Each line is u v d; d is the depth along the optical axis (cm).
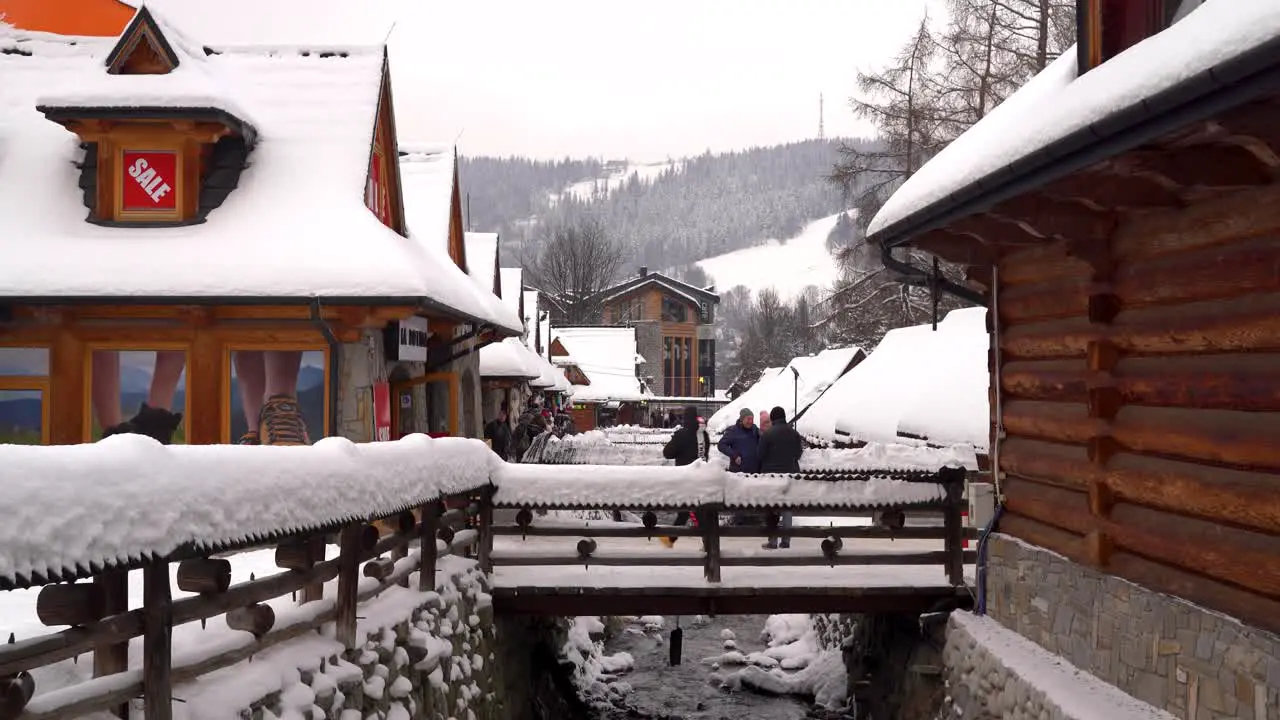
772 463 1148
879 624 1077
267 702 453
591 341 6216
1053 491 736
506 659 959
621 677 1360
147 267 1062
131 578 721
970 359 1408
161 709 376
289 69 1316
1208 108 405
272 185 1179
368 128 1246
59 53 1328
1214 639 519
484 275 2231
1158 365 587
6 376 1089
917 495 911
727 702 1245
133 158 1148
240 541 399
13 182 1166
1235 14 393
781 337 7788
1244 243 502
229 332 1095
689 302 8275
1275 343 476
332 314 1085
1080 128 476
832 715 1173
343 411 1091
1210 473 529
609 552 940
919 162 2811
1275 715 469
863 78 2820
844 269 3189
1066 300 694
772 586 909
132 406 1096
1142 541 595
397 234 1323
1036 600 744
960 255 812
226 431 1098
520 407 3300
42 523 300
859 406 1850
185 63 1160
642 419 6341
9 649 317
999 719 704
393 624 631
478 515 925
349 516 512
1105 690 616
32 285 1033
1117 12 609
